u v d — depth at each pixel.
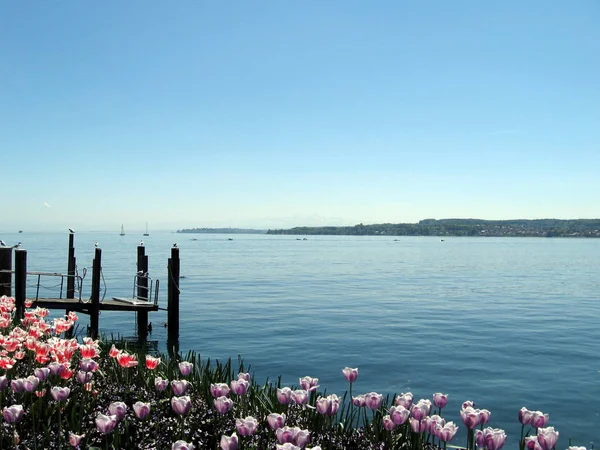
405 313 26.03
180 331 20.84
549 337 20.06
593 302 30.91
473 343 18.81
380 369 15.10
